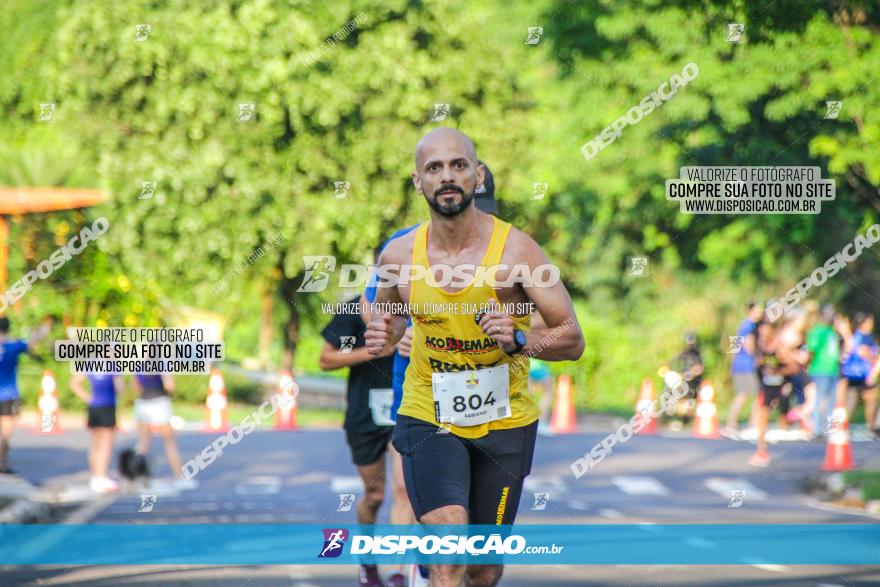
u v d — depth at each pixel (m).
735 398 14.13
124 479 12.59
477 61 11.33
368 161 11.38
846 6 11.55
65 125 11.20
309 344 12.12
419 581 8.78
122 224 11.45
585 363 13.97
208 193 11.42
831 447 14.31
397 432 7.75
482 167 7.63
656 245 12.26
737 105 11.68
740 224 12.30
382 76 11.27
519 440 7.77
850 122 11.77
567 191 11.80
